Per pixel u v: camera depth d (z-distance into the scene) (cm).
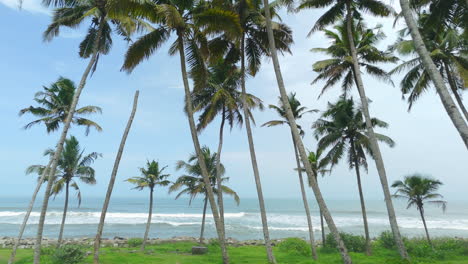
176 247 2583
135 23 1468
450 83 1692
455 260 1895
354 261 1741
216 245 2625
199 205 13938
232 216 7544
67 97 1966
